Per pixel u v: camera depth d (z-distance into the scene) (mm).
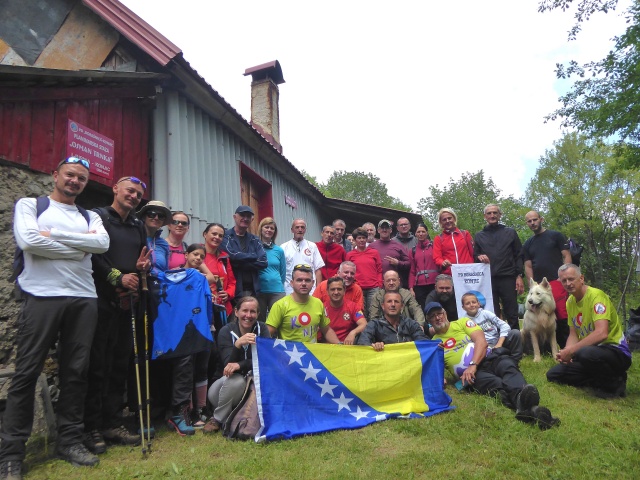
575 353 4812
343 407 4293
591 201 33500
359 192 51188
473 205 42781
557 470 3018
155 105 6207
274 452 3461
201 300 4273
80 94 4996
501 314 7742
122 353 3877
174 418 4051
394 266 7441
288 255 6770
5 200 4137
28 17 6457
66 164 3389
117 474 3100
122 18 6043
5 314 4035
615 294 29047
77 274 3320
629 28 14078
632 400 4648
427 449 3463
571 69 15406
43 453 3482
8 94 4227
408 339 5121
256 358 4082
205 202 6926
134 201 3818
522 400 4016
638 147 15430
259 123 12531
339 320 5562
